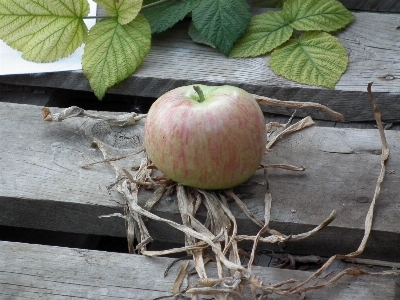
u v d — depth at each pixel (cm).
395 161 70
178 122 64
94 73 81
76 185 69
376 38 86
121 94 84
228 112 64
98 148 73
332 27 85
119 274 63
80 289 62
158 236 68
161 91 82
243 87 81
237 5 85
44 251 65
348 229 66
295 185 69
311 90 80
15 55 84
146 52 82
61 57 83
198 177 65
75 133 74
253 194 68
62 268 64
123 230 69
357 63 83
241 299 60
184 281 63
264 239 64
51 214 69
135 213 67
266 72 82
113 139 73
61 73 82
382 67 82
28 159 72
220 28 84
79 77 82
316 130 74
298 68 82
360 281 62
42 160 71
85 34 84
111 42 82
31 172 70
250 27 86
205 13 85
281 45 84
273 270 63
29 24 82
